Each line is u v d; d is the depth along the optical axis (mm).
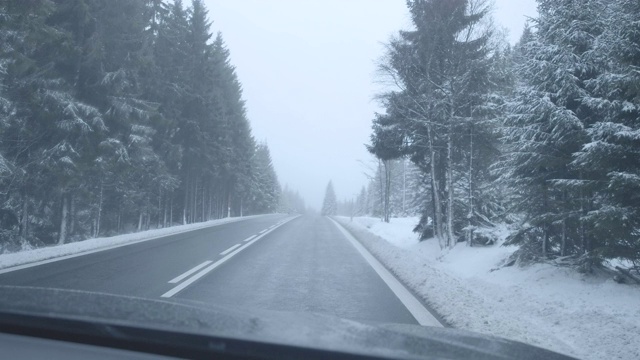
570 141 12242
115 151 24938
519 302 9469
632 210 10469
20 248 23969
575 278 11922
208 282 10773
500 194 20938
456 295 8852
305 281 11234
